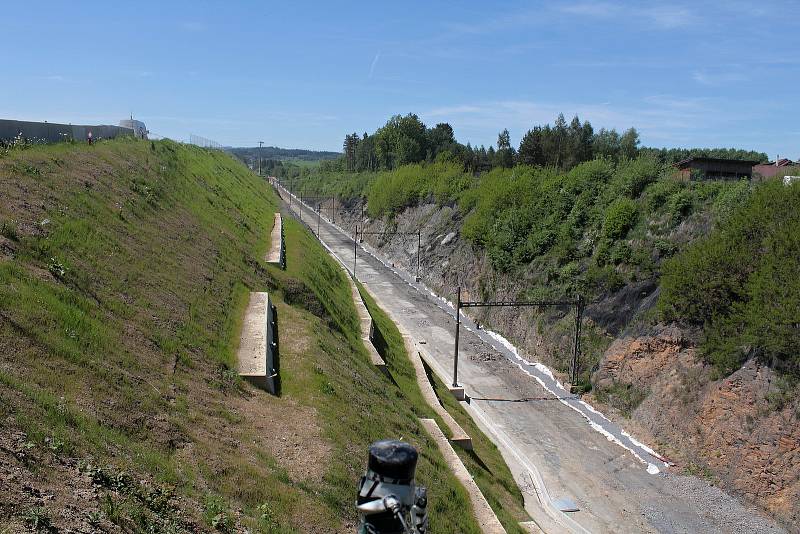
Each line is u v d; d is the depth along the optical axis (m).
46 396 11.22
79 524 8.19
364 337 36.47
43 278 15.73
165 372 16.20
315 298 34.34
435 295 69.81
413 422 25.38
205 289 24.70
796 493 26.39
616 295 42.84
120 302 18.23
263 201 66.56
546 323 48.44
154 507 10.04
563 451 32.91
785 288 30.38
